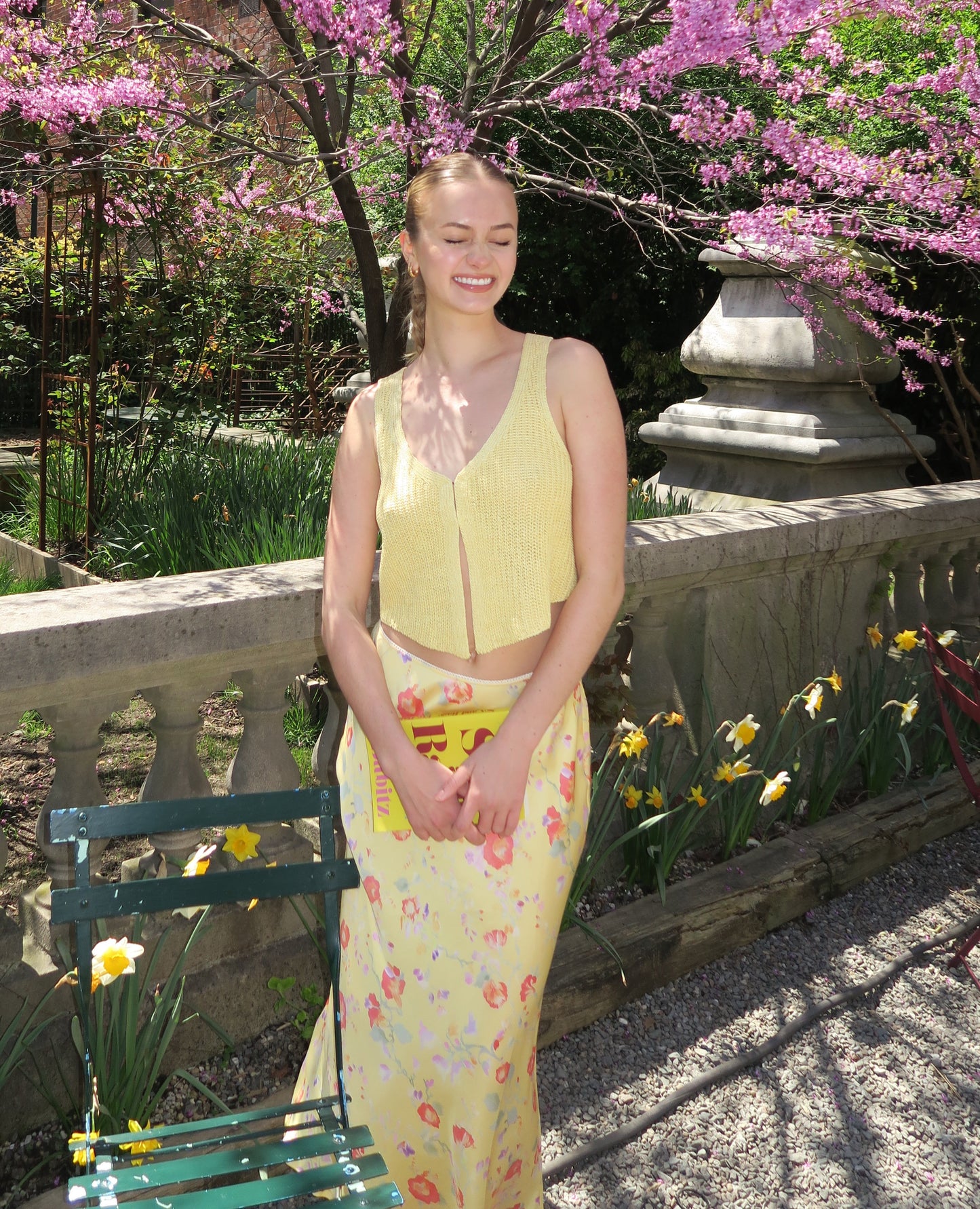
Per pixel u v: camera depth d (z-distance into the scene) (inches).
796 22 141.9
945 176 175.3
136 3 178.4
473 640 68.4
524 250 358.9
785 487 232.1
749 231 172.7
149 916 90.5
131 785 146.7
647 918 111.9
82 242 244.1
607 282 376.8
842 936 121.6
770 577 135.3
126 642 80.8
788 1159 89.1
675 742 130.2
